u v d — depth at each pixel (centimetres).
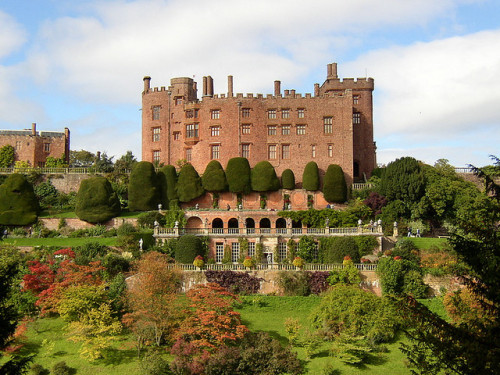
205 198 8312
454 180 7731
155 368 4138
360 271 5866
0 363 4175
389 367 4409
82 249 6097
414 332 2512
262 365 4219
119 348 4631
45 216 7469
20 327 4525
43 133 10125
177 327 4716
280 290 5778
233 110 8875
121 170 8762
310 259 6625
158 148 9238
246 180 8288
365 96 9388
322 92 9794
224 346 4366
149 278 4947
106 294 5053
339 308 4988
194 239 6331
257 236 6706
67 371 4184
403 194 7438
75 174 8569
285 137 8781
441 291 5694
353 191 8344
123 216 7519
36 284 5181
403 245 6438
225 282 5769
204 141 8894
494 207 2431
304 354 4619
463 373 2248
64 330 4888
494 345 2203
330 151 8750
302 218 7338
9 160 9625
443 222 7356
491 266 2308
